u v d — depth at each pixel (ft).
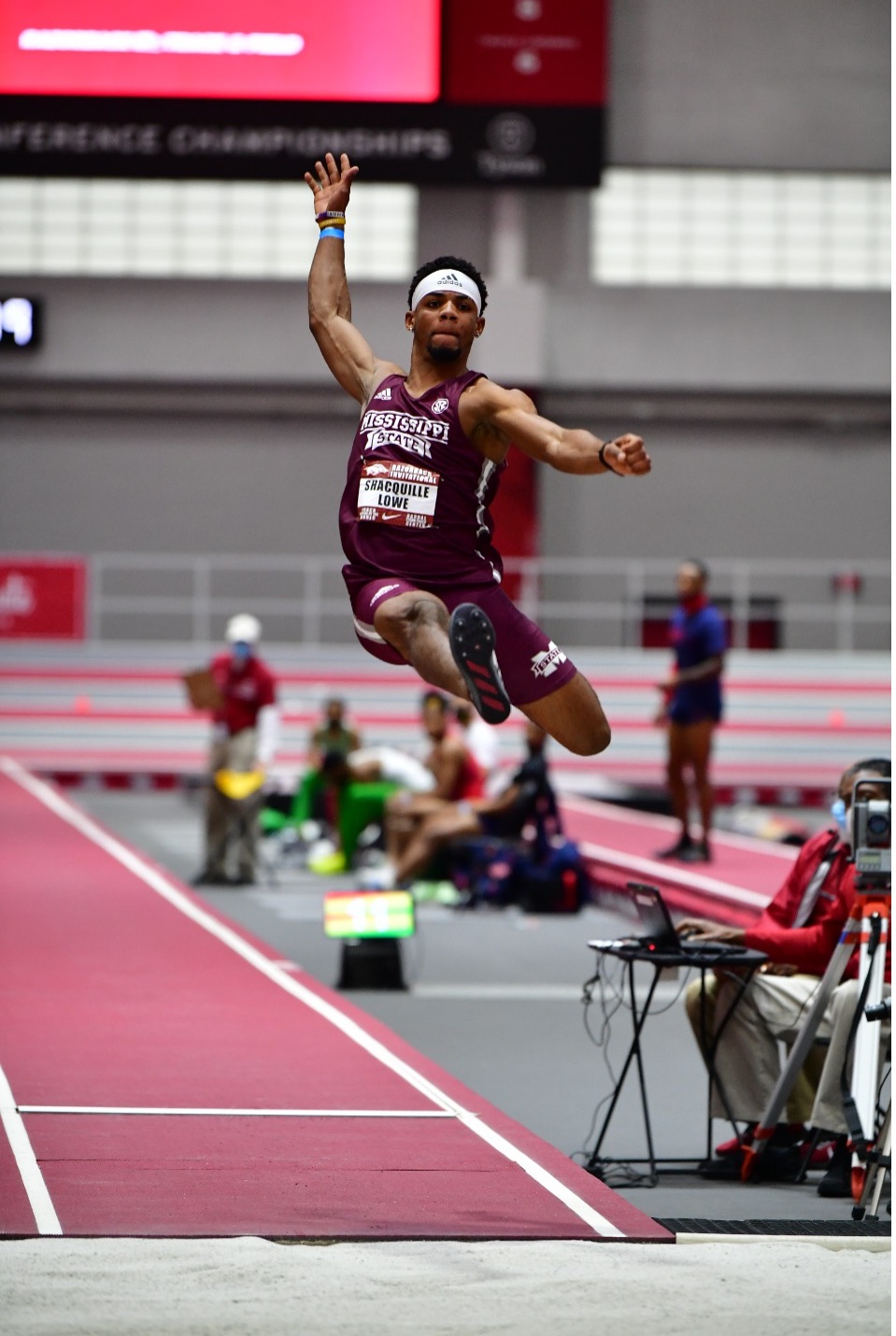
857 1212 36.01
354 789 99.71
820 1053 41.98
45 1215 32.58
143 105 150.20
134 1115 40.96
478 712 30.01
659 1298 28.86
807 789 162.20
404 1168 36.94
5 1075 44.88
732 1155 41.55
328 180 37.86
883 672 163.32
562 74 152.56
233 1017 53.93
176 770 162.09
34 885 83.46
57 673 160.86
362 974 66.23
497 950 76.13
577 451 29.37
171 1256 30.22
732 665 162.61
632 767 161.99
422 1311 27.73
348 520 33.94
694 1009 42.70
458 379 33.35
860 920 38.52
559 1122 46.09
